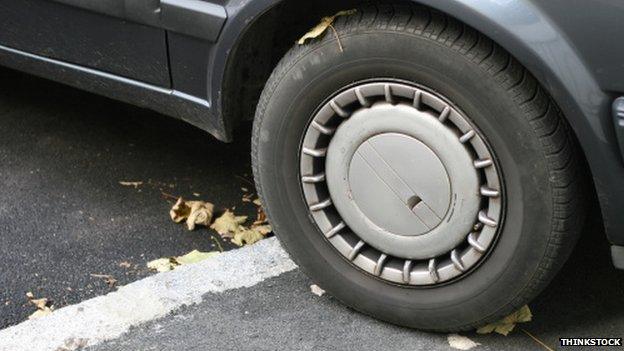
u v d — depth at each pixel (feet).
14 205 9.40
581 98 6.65
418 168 7.26
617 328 7.86
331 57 7.25
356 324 7.88
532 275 7.19
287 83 7.45
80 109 11.05
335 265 7.79
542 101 6.84
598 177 6.83
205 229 9.16
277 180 7.74
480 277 7.34
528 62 6.68
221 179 9.87
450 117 7.05
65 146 10.35
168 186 9.75
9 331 7.77
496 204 7.11
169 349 7.66
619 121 6.62
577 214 7.06
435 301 7.55
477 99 6.92
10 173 9.88
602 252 8.64
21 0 8.70
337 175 7.55
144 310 7.98
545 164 6.90
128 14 8.06
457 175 7.15
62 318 7.88
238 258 8.54
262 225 9.18
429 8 6.98
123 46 8.29
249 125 10.68
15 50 9.09
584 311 8.02
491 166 7.04
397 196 7.39
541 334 7.80
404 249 7.51
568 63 6.62
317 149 7.54
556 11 6.59
